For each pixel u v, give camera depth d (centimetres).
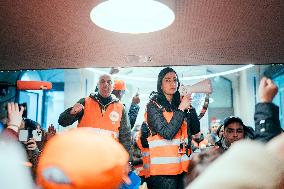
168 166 332
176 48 377
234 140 358
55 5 266
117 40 350
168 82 344
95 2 257
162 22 248
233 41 355
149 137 343
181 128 342
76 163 75
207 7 269
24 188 151
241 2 261
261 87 158
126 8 246
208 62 432
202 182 68
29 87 470
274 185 65
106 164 78
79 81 709
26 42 360
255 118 158
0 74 605
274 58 421
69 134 83
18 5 269
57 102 739
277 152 69
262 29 320
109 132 371
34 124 391
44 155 79
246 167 66
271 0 258
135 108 405
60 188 74
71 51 389
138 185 228
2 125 268
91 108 376
